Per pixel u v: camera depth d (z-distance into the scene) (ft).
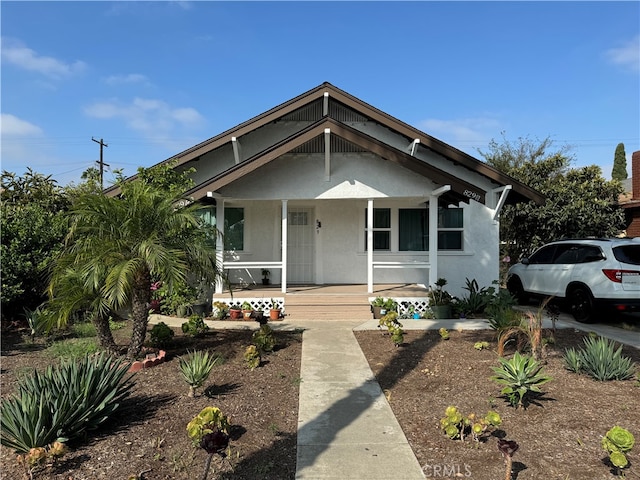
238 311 33.91
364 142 33.55
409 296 35.63
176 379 19.07
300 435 14.10
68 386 14.16
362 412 15.94
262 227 43.29
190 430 12.21
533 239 60.70
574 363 19.86
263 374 20.11
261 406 16.39
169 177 35.68
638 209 59.47
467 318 34.30
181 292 33.86
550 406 16.16
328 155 35.01
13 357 22.84
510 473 10.91
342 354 23.67
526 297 41.39
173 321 32.83
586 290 32.73
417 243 43.16
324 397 17.39
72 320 30.25
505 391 15.74
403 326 31.01
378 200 43.21
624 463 11.04
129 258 20.31
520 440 13.53
